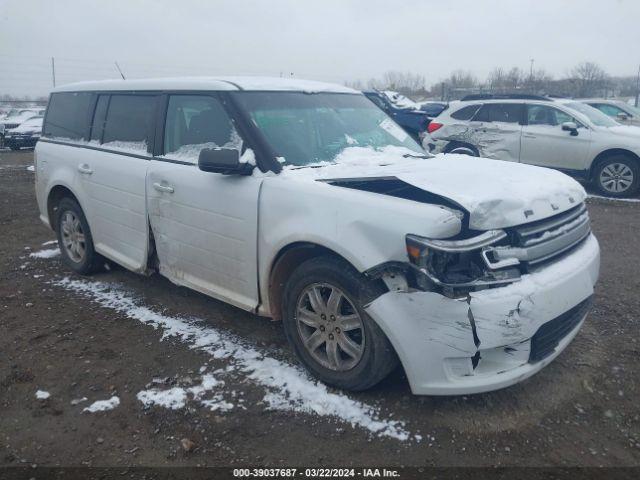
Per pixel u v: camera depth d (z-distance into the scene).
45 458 2.79
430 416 3.04
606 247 6.25
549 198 3.14
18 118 23.62
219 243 3.77
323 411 3.10
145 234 4.41
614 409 3.09
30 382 3.49
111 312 4.54
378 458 2.74
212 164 3.53
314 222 3.14
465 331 2.73
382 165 3.78
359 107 4.56
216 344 3.92
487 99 10.96
